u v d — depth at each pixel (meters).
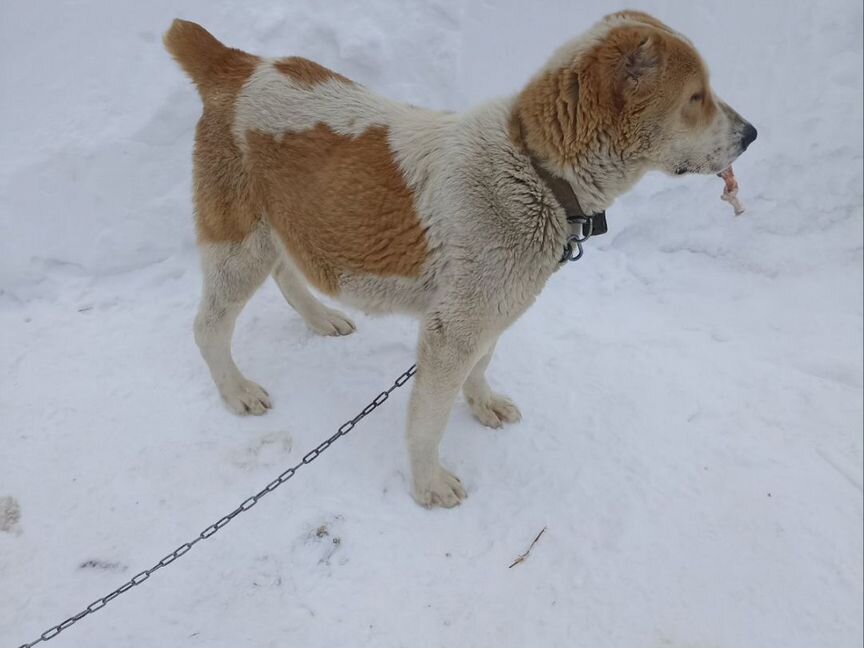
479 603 1.11
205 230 1.19
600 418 1.35
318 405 1.34
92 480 1.22
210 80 1.15
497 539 1.18
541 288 1.09
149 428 1.30
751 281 1.66
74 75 1.61
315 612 1.08
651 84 0.97
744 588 1.15
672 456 1.30
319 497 1.21
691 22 1.76
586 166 1.01
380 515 1.19
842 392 1.42
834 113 1.80
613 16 1.04
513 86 1.73
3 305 1.50
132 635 1.05
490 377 1.41
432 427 1.13
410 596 1.11
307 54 1.69
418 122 1.08
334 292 1.19
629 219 1.71
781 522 1.22
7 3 1.61
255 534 1.16
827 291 1.63
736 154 1.07
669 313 1.58
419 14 1.72
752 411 1.38
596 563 1.16
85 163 1.56
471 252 1.03
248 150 1.12
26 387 1.35
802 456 1.31
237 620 1.07
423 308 1.15
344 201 1.08
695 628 1.10
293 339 1.46
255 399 1.32
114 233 1.56
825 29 1.84
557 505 1.22
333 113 1.10
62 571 1.11
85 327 1.46
